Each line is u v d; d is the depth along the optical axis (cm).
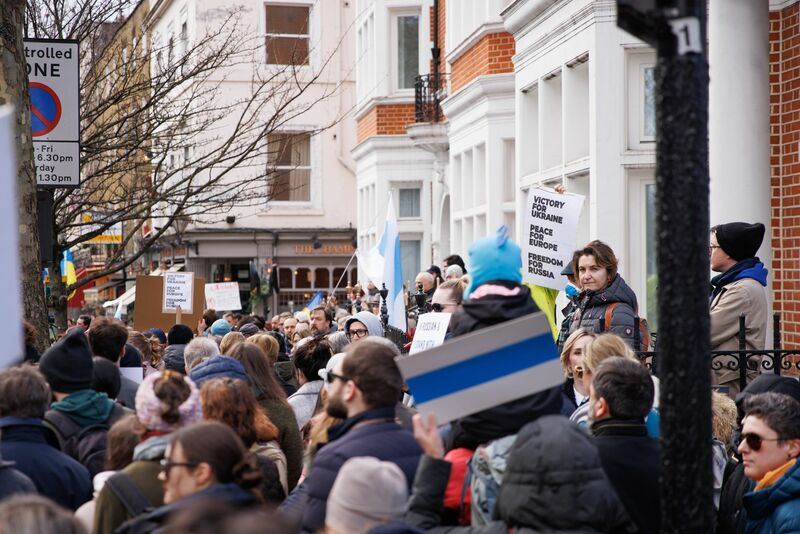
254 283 2977
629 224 1009
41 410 484
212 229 3130
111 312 3103
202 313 1555
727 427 533
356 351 432
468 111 1652
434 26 1995
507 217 1526
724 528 499
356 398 430
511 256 427
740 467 500
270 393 652
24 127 838
